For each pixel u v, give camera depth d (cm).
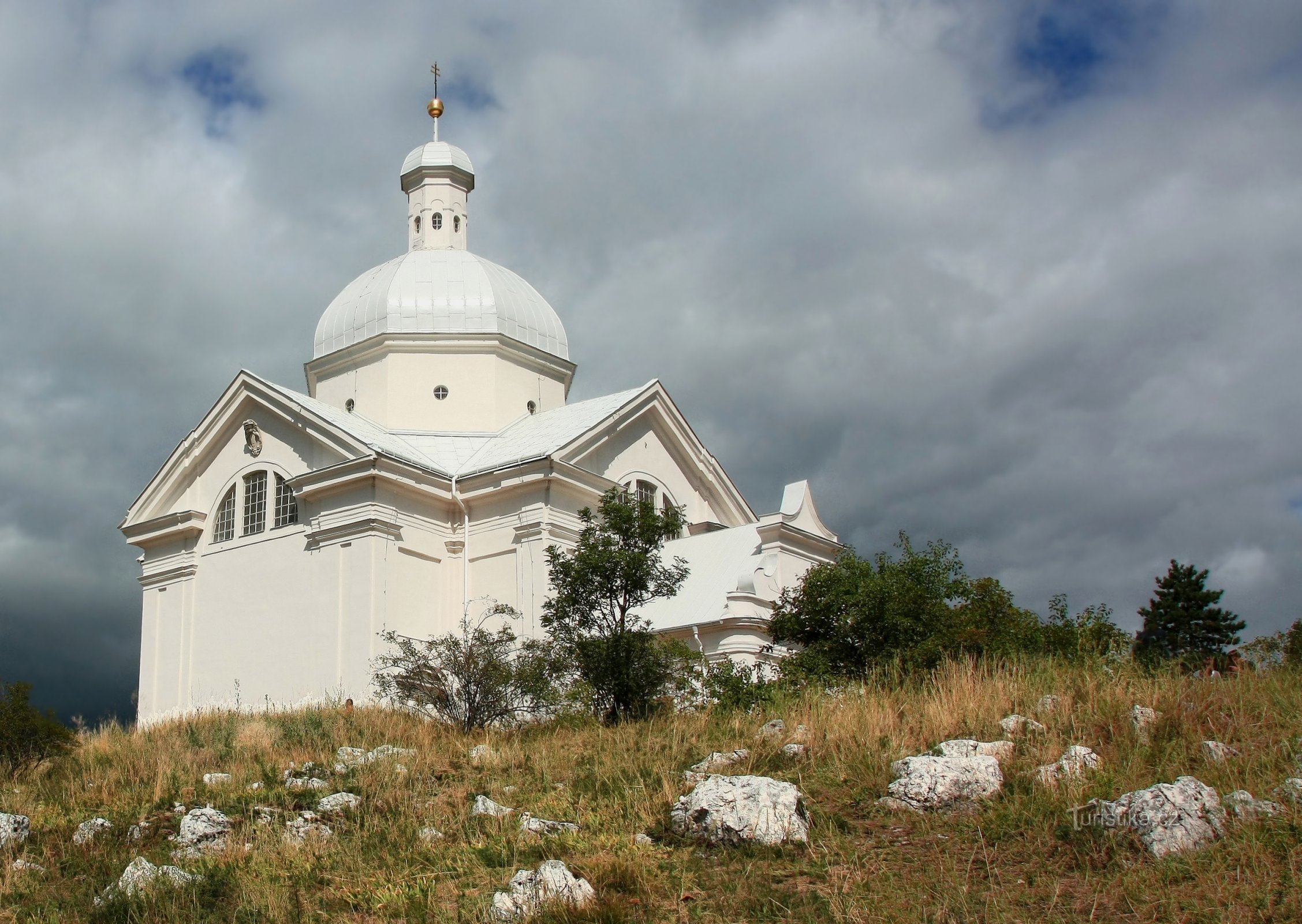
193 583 3694
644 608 3397
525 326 4200
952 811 1379
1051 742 1530
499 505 3488
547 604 2528
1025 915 1122
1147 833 1216
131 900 1296
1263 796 1296
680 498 3897
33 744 2152
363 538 3341
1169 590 4984
